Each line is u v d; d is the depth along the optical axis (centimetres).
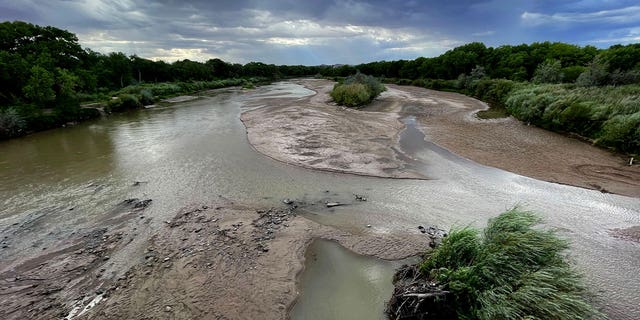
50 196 1438
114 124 3020
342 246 1042
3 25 4278
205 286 856
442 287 740
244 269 922
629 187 1462
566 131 2384
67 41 5028
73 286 870
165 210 1295
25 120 2638
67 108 3134
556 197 1390
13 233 1145
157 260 970
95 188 1517
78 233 1137
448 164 1808
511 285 708
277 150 2059
